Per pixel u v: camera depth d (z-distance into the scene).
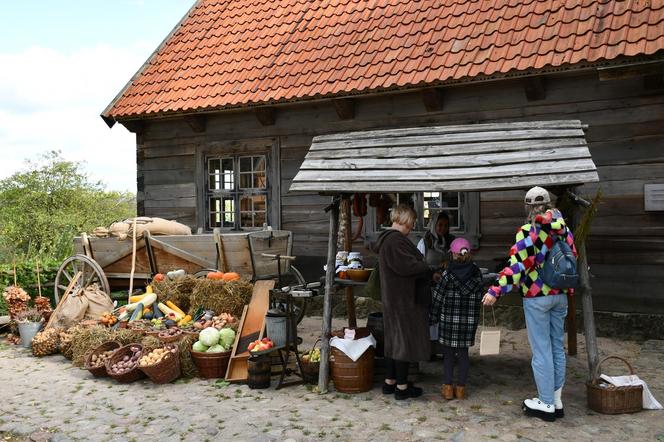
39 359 7.26
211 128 10.52
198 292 7.25
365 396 5.42
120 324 7.25
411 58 8.59
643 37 6.98
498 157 5.29
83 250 8.94
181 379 6.20
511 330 8.10
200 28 11.92
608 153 7.55
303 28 10.62
